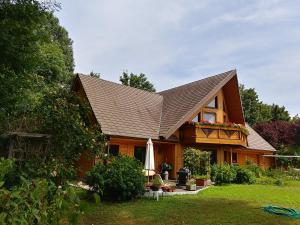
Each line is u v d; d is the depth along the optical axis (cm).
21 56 833
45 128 1119
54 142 1105
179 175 1812
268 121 5275
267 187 1911
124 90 2433
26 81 941
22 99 1048
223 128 2331
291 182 2462
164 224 920
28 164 956
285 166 3625
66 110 1159
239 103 2673
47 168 967
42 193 276
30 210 257
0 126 1103
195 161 2192
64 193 286
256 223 938
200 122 2222
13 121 1139
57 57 2636
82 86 2134
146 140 2041
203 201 1322
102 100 2112
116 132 1888
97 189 1271
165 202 1286
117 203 1255
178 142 2236
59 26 3669
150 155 1662
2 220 231
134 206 1194
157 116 2367
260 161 3259
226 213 1074
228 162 2656
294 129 4566
